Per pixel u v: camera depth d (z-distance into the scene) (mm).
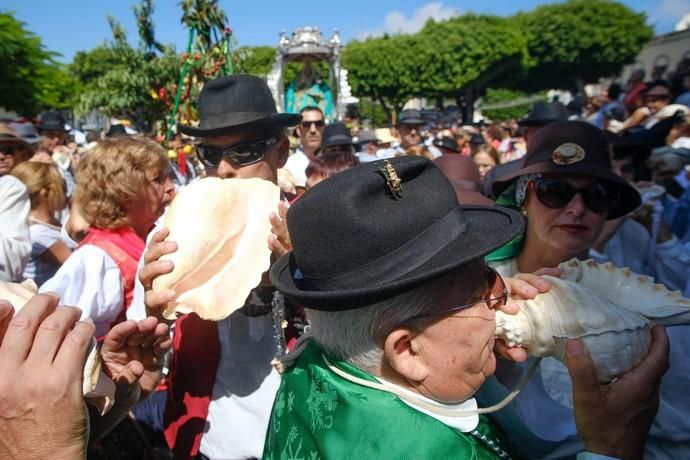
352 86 35000
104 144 2400
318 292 1130
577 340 1208
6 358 986
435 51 33156
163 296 1557
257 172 2441
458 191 3018
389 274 1099
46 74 20000
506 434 1481
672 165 4125
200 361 2168
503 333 1262
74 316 1066
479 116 44219
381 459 1094
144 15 4969
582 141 1920
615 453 1209
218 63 4027
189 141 4320
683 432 1390
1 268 2697
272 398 2135
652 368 1199
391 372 1220
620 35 36750
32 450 966
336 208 1118
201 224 1646
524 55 36156
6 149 4707
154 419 2402
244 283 1621
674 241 3131
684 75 8727
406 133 11422
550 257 1964
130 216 2369
